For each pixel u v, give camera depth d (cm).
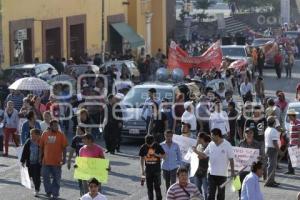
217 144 2253
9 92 3872
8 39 5069
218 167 2245
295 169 3028
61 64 5084
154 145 2303
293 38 9056
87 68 4797
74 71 4691
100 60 5703
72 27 6034
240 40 8275
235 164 2317
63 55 5834
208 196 2272
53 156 2423
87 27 6234
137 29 7294
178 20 9938
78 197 2472
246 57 6188
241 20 11056
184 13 9831
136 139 3603
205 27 10194
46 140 2422
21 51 5247
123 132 3484
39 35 5472
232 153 2253
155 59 6156
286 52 7206
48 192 2447
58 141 2427
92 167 2227
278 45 7400
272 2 11219
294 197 2545
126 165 3006
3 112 3189
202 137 2294
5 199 2439
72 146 2467
